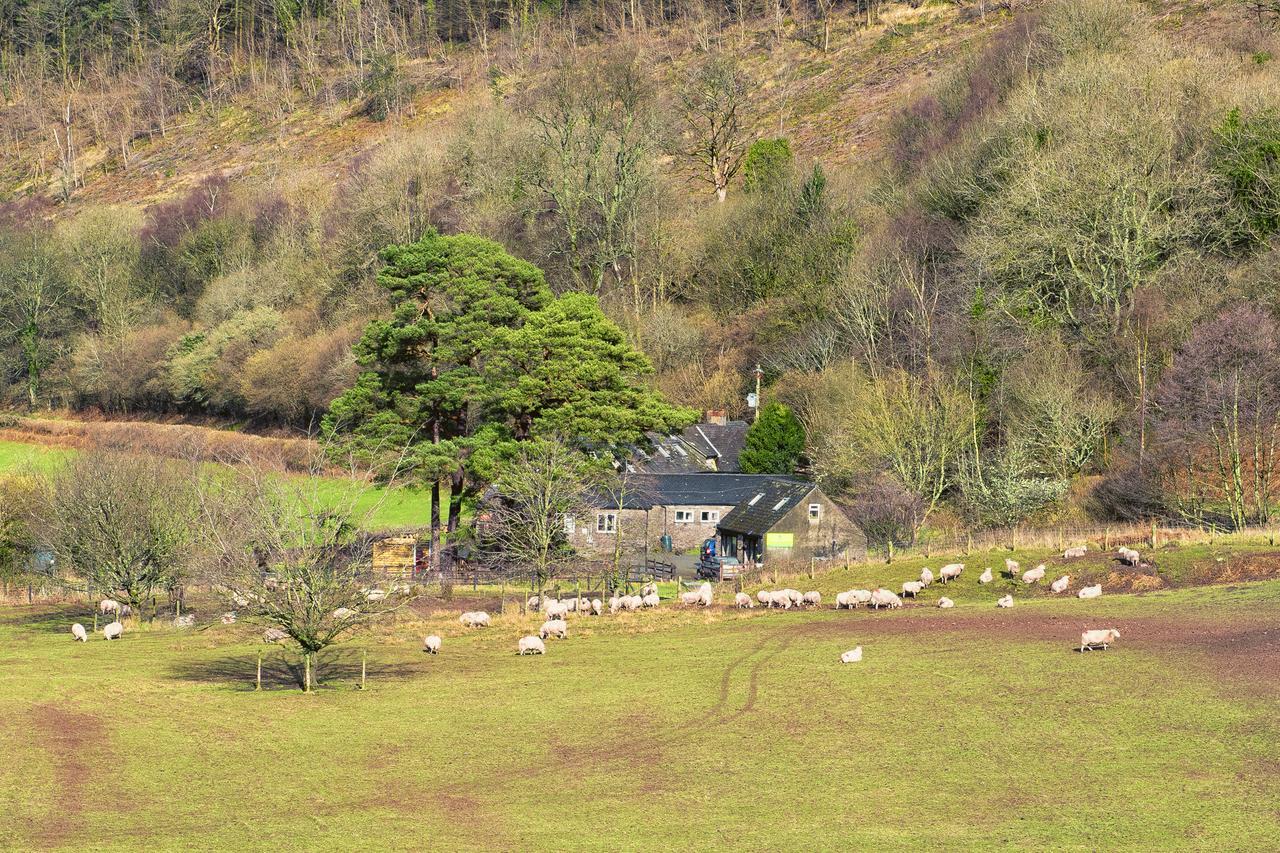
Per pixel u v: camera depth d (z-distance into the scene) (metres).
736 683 49.34
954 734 40.53
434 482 86.56
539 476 77.38
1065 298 100.31
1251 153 102.88
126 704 49.25
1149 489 83.81
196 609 77.94
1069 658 49.50
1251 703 41.56
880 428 93.44
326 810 35.44
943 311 108.25
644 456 104.94
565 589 83.44
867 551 89.81
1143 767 36.38
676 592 82.94
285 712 47.62
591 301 89.19
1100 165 100.12
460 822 34.19
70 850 32.22
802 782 36.62
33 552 92.75
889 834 32.09
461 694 50.34
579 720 44.75
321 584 52.38
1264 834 31.11
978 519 89.25
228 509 63.09
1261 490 79.50
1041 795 34.56
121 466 81.25
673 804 35.16
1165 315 93.44
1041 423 92.44
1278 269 90.00
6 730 44.31
